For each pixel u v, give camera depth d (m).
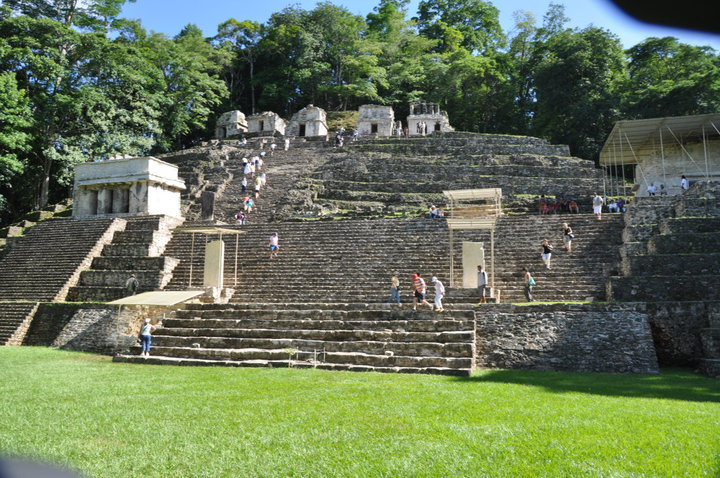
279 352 14.37
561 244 21.02
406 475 5.63
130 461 6.07
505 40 69.44
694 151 27.38
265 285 21.09
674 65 47.12
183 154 41.94
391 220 24.44
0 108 33.31
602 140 45.41
